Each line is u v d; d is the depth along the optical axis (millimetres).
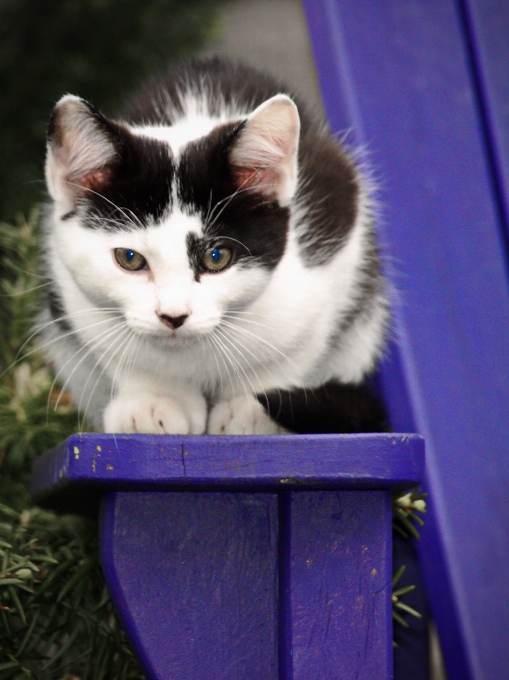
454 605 2332
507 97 2967
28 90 4258
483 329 2709
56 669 1979
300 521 1600
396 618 2098
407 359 2580
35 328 2576
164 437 1483
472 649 2287
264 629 1611
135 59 4355
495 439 2562
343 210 2414
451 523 2414
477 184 2895
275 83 2787
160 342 2051
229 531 1622
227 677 1587
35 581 2023
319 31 2939
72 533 2158
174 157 2068
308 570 1590
